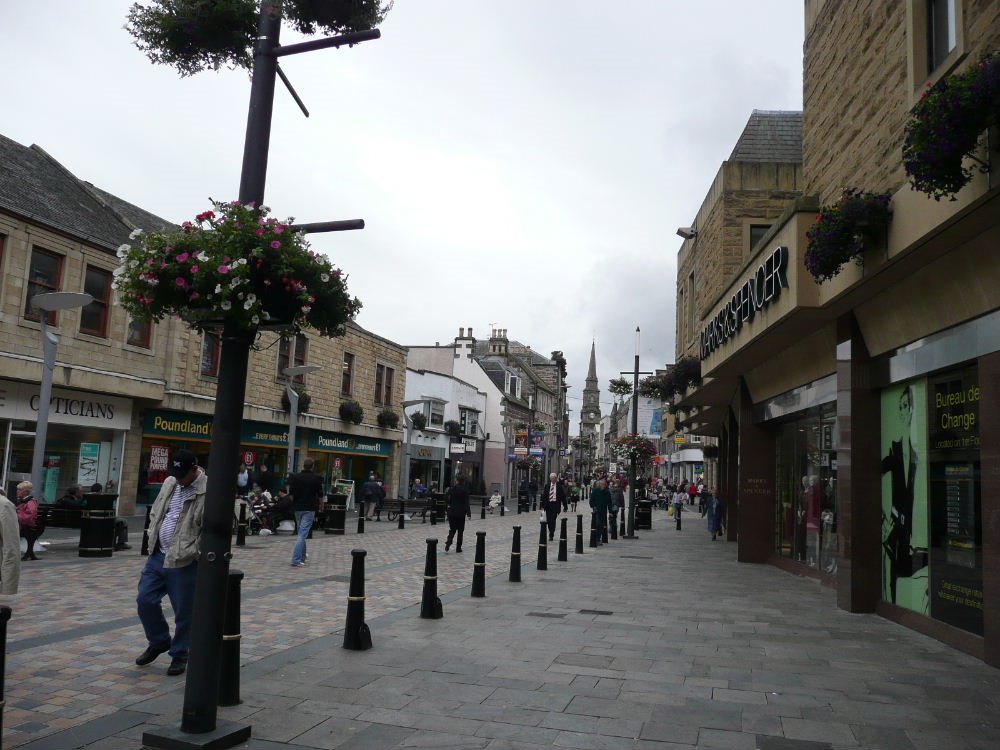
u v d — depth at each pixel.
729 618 9.41
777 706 5.64
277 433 29.70
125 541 14.68
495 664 6.71
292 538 19.03
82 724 4.87
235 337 4.97
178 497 6.28
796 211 10.34
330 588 10.91
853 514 10.05
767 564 16.33
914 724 5.28
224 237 4.76
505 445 57.28
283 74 5.49
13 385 18.92
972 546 7.72
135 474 22.89
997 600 6.94
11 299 18.64
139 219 25.78
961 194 6.44
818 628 8.84
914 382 9.09
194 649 4.70
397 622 8.55
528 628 8.38
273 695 5.65
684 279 23.39
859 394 10.18
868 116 9.34
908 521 9.16
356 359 35.88
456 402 51.06
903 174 8.27
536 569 14.36
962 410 8.01
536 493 47.84
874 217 8.00
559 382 91.62
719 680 6.36
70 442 20.86
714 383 18.36
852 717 5.42
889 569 9.65
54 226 19.61
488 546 19.31
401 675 6.27
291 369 23.75
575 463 125.88
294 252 4.84
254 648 7.10
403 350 40.78
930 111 5.89
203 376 25.41
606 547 20.34
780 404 15.16
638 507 29.64
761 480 16.84
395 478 40.44
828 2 11.05
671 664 6.89
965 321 7.71
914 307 8.64
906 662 7.16
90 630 7.52
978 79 5.48
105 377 21.20
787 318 10.90
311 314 5.13
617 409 102.44
